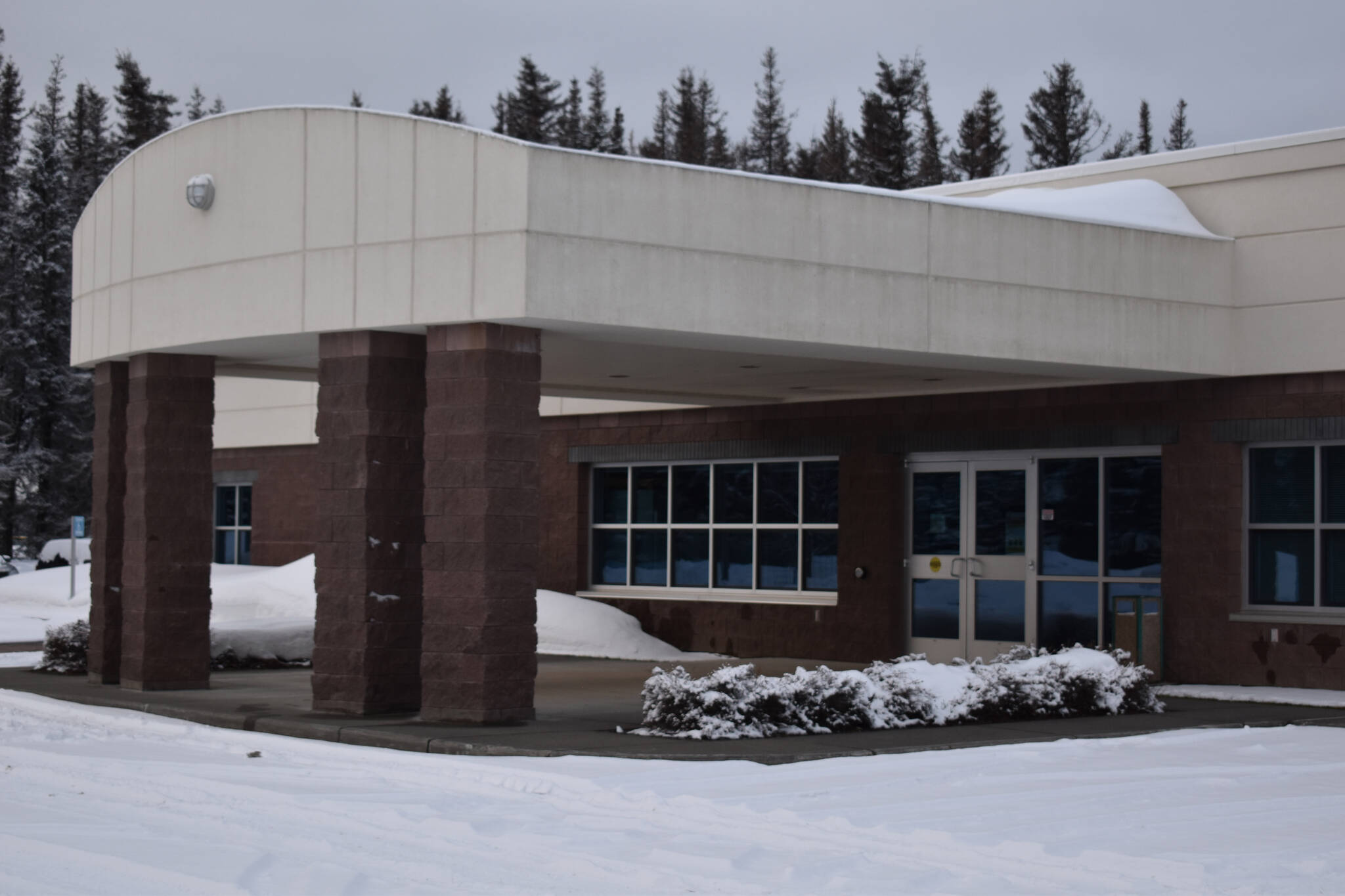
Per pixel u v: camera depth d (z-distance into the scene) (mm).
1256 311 18500
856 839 9047
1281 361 18219
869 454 22109
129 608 17672
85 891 7758
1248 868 8312
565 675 20031
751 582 23797
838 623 22344
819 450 22734
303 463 31188
